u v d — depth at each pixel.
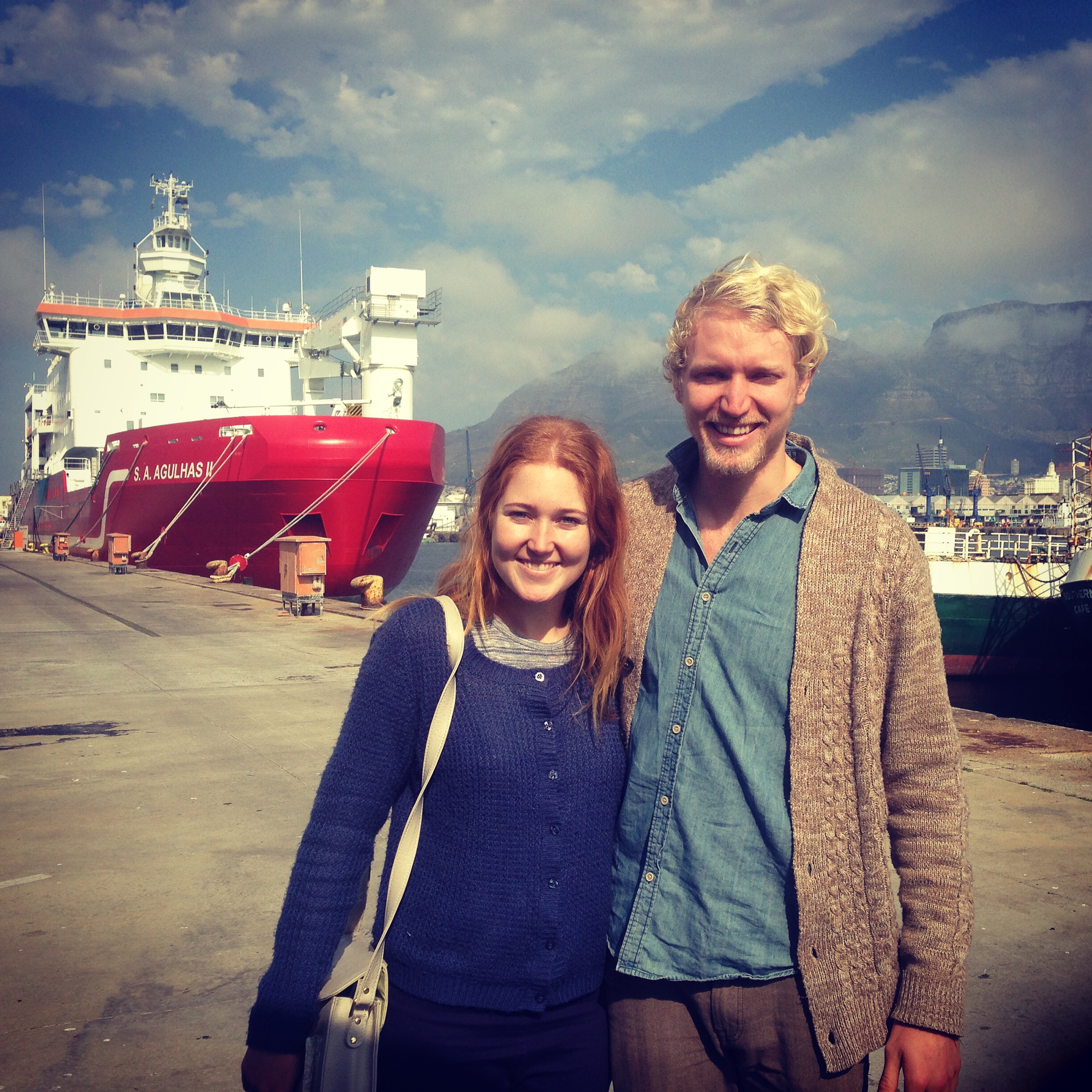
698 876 1.52
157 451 23.72
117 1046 2.59
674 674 1.57
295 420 20.52
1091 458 21.75
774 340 1.50
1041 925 3.25
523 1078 1.47
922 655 1.48
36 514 37.94
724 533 1.60
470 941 1.44
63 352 29.36
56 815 4.64
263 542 21.45
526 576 1.51
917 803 1.49
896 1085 1.43
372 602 14.49
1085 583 18.83
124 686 8.22
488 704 1.49
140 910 3.51
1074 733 5.99
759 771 1.50
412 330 26.44
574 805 1.52
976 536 23.61
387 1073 1.44
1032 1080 2.37
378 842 4.30
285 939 1.41
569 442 1.51
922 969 1.42
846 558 1.50
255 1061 1.38
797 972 1.47
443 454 23.11
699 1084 1.55
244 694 7.83
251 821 4.55
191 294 30.62
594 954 1.54
